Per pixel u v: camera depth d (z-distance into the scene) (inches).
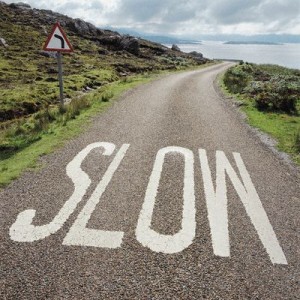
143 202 238.5
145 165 307.6
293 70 2063.2
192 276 166.1
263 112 582.6
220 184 273.9
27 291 152.5
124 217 217.5
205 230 206.8
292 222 221.1
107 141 376.2
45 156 324.8
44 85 965.8
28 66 1418.6
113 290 154.9
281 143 392.5
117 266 170.9
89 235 196.5
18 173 281.7
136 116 507.8
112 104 600.7
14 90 850.1
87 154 331.6
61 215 217.2
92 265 170.9
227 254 184.5
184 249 187.3
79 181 268.8
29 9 3902.6
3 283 156.8
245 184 275.9
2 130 498.6
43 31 2915.8
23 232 197.3
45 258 175.0
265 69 2052.2
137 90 798.5
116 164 307.3
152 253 182.7
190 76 1392.7
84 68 1513.3
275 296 156.6
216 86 1015.6
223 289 158.7
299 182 284.8
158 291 155.3
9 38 2265.0
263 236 203.3
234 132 439.2
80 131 417.1
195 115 534.3
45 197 240.7
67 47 498.3
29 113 700.0
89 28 3523.6
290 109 608.1
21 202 232.4
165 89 850.1
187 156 336.2
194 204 238.8
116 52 2704.2
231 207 237.1
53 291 153.0
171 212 226.2
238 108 619.8
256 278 167.2
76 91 948.6
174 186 266.5
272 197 255.0
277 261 180.9
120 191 253.9
